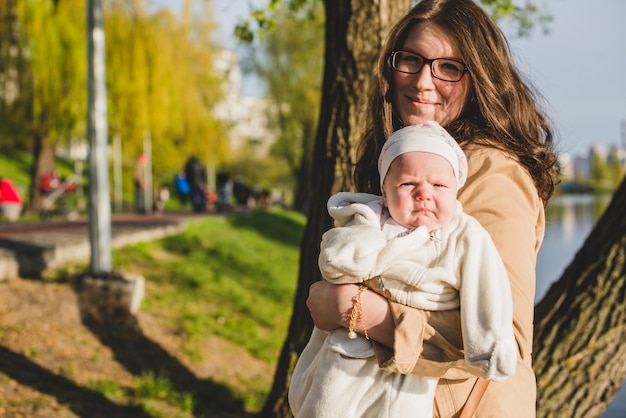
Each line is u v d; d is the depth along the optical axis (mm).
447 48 2141
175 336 8305
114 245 12008
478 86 2104
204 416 6395
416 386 1788
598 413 3348
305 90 34781
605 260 3428
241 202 41375
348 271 1789
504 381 1816
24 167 39812
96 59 8594
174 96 19578
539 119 2238
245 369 8266
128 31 17891
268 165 54062
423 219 1801
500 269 1722
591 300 3398
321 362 1877
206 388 7125
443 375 1758
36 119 17875
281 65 35375
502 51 2156
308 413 1841
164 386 6527
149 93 18172
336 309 1812
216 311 10125
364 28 3979
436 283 1749
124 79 17750
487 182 1908
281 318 10977
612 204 3551
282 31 34094
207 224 18750
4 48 17516
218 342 8703
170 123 19969
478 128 2109
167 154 25359
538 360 3410
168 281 11062
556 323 3443
